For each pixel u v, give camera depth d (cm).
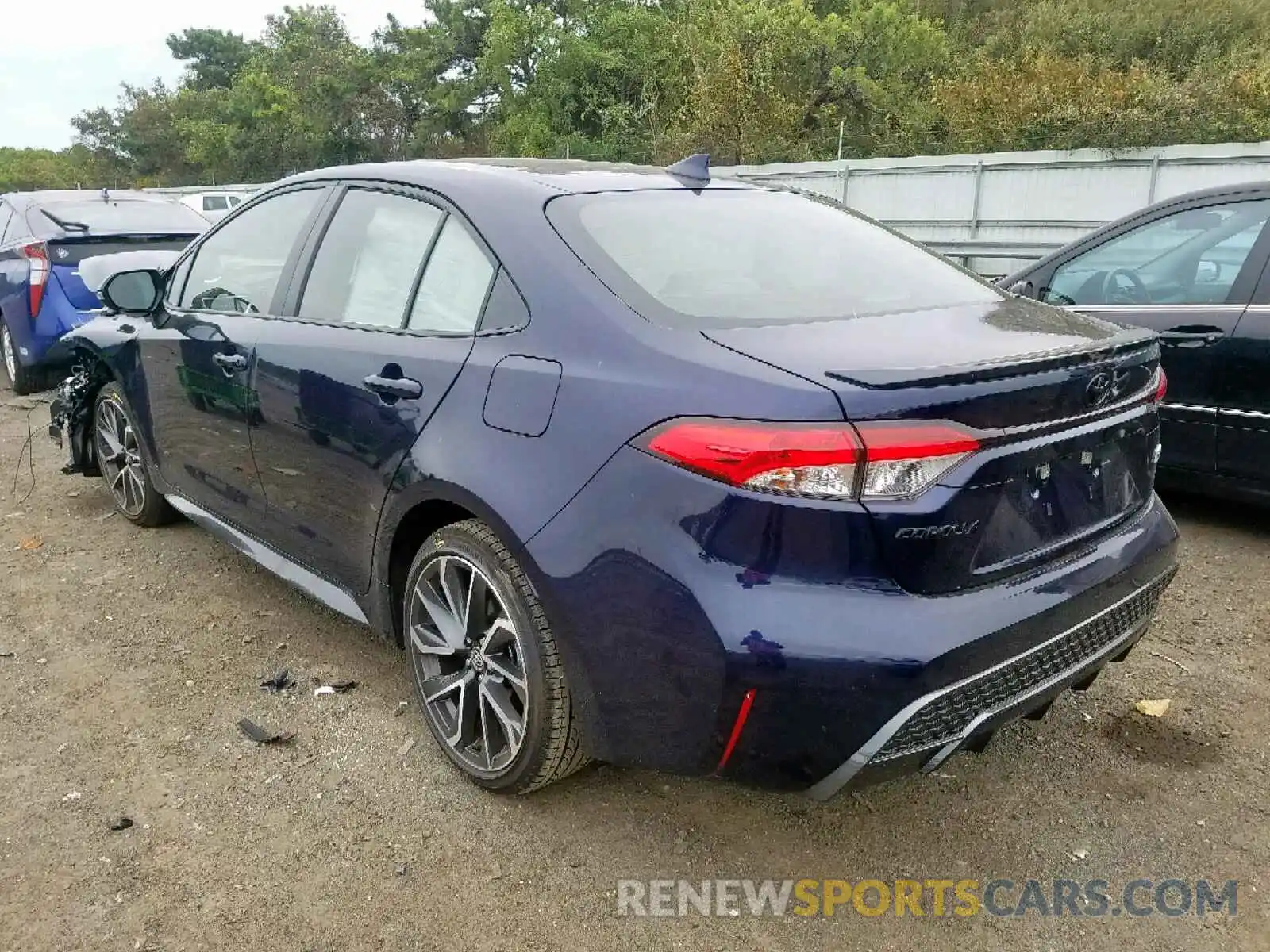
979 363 211
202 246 409
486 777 275
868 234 322
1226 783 286
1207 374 455
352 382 298
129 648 365
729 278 263
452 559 274
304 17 4216
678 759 225
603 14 3123
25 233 808
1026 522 225
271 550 362
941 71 2738
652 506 217
